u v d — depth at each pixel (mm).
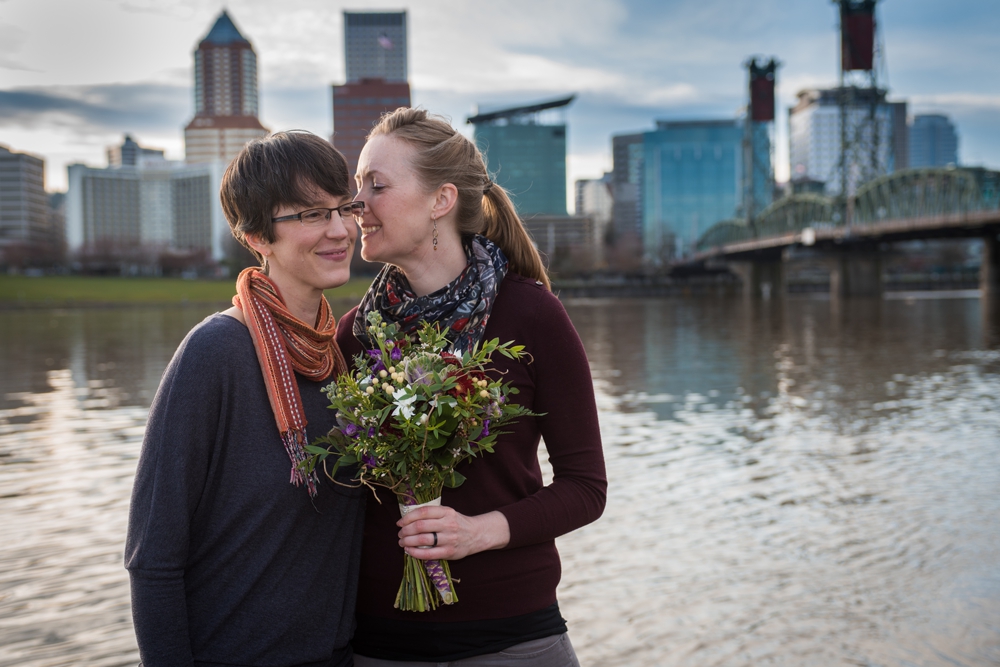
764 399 14055
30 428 12086
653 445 10047
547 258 2195
